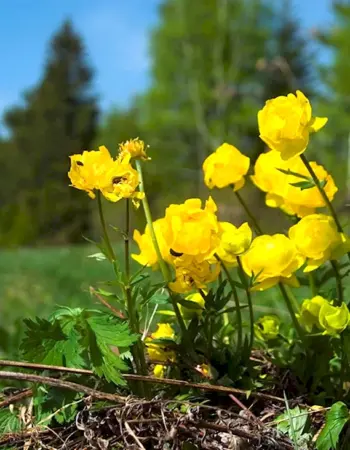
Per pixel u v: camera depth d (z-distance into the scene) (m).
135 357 0.66
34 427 0.66
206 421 0.63
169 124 11.12
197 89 10.90
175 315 0.73
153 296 0.68
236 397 0.67
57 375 0.68
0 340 0.97
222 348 0.69
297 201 0.69
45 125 13.94
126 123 13.92
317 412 0.65
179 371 0.69
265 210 2.34
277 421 0.64
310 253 0.65
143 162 0.68
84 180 0.63
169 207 0.64
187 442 0.61
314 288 0.72
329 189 0.70
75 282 2.27
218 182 0.72
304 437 0.62
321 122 0.63
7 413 0.70
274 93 10.22
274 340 0.74
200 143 11.35
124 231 0.65
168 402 0.64
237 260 0.66
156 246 0.66
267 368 0.73
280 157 0.67
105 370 0.63
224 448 0.62
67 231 8.93
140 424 0.63
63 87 14.45
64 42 15.05
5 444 0.65
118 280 0.65
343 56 8.69
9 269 3.25
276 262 0.65
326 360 0.68
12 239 7.96
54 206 8.97
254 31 10.85
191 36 10.91
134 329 0.66
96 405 0.64
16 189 13.58
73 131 14.06
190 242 0.63
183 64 11.16
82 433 0.64
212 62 10.99
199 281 0.65
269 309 1.04
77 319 0.65
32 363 0.64
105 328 0.64
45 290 2.14
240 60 10.90
